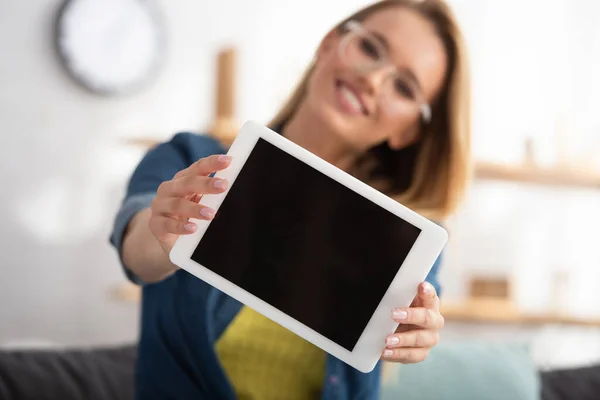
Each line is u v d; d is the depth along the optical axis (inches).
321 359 41.6
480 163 88.8
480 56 95.2
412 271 32.0
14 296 82.4
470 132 51.0
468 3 95.1
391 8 48.3
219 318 41.3
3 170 81.9
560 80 97.7
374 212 32.1
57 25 82.5
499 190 95.9
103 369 67.0
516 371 73.5
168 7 86.7
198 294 40.9
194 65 87.7
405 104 47.3
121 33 84.6
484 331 94.3
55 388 63.6
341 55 46.8
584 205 98.8
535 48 97.1
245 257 32.2
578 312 97.3
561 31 97.9
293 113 49.7
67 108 83.7
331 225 32.3
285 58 90.2
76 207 84.4
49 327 83.6
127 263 39.0
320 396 42.6
